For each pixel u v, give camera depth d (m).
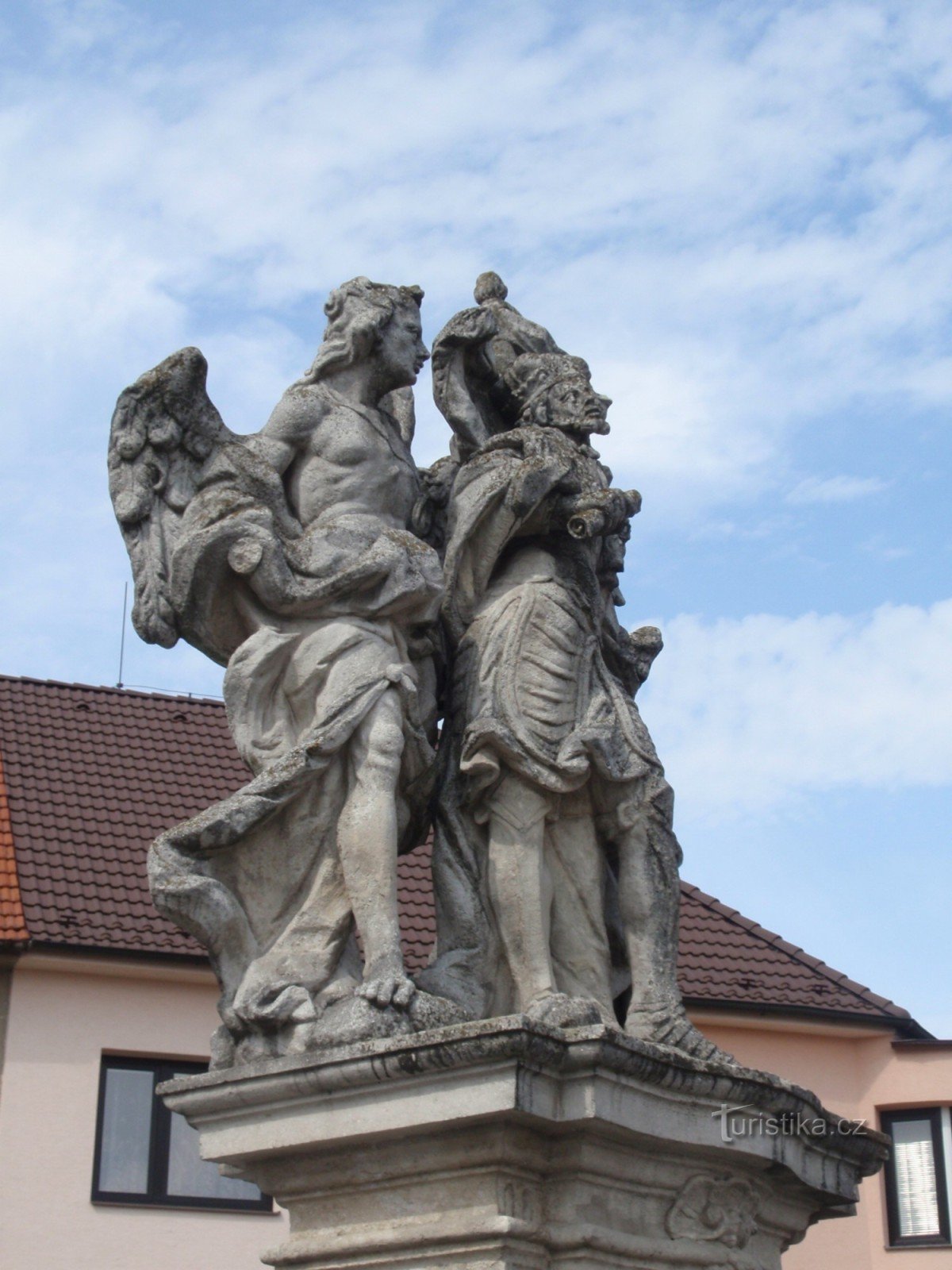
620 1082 5.14
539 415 6.39
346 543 5.82
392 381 6.20
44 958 15.54
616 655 6.34
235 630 5.83
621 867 5.91
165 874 5.42
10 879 16.19
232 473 5.84
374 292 6.15
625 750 5.90
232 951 5.52
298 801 5.57
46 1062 15.47
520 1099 4.94
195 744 19.12
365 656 5.69
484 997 5.68
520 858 5.71
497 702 5.78
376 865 5.48
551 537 6.16
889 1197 17.22
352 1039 5.21
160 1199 15.44
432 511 6.33
